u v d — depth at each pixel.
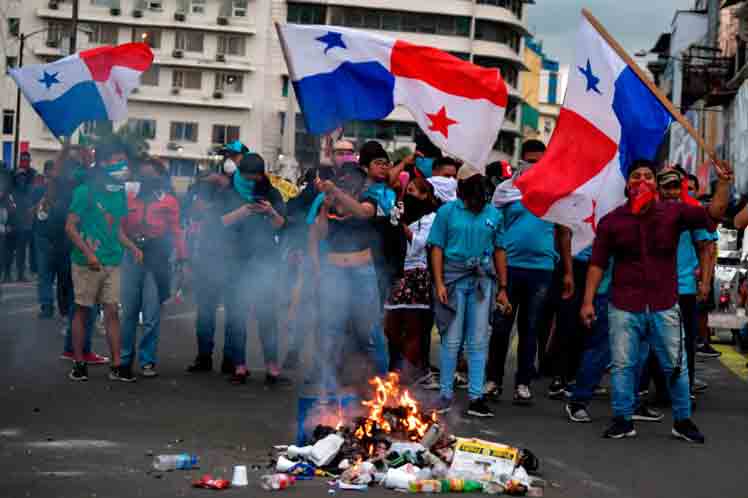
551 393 11.27
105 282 10.77
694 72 50.81
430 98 10.76
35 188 22.66
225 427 8.66
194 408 9.45
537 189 10.12
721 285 17.58
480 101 10.84
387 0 85.56
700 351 16.38
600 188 10.10
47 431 8.19
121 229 10.86
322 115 10.70
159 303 11.17
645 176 9.01
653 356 10.95
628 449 8.65
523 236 10.78
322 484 6.95
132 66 13.59
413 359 10.85
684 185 11.09
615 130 10.05
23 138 67.88
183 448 7.80
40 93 13.38
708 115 50.28
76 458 7.33
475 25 88.31
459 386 11.65
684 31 66.19
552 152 10.20
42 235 15.88
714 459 8.38
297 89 10.66
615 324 9.15
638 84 9.95
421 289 10.73
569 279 10.87
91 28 58.47
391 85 10.76
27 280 24.08
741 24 47.19
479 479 7.09
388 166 9.41
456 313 9.93
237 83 63.41
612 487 7.28
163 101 59.44
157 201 11.12
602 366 9.88
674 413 9.17
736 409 11.06
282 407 9.69
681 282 10.83
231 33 62.41
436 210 10.87
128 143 11.17
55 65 13.38
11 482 6.61
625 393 9.14
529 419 9.91
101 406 9.34
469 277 9.98
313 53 10.65
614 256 9.20
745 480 7.68
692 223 9.03
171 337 14.67
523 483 6.98
